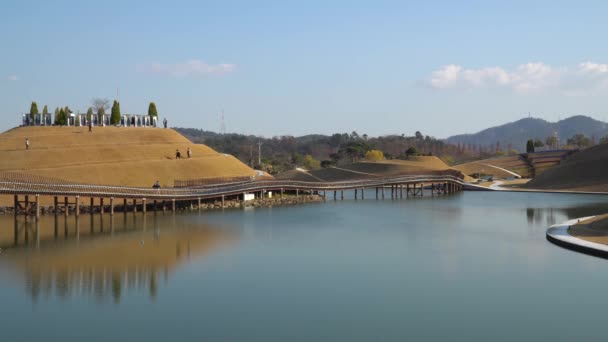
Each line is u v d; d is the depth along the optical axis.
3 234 77.44
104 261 61.09
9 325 41.75
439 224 93.44
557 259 62.34
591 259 61.97
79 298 48.06
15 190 85.19
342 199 145.00
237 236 78.50
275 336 39.97
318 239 76.94
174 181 126.62
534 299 48.25
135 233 79.38
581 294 49.41
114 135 145.25
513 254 65.81
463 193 172.00
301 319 43.41
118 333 40.41
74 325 41.88
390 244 73.31
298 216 103.62
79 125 153.00
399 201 141.62
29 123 153.00
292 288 51.72
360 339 39.53
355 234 81.62
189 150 144.88
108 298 48.19
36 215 89.12
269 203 128.38
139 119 165.88
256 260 62.97
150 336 39.88
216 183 130.25
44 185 89.62
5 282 52.41
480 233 82.69
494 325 42.19
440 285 52.94
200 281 53.81
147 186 121.88
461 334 40.44
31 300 47.31
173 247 69.38
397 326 41.97
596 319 43.22
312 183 138.75
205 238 76.25
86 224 88.00
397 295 49.56
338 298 48.78
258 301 47.75
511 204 130.62
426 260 63.34
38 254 64.19
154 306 46.19
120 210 106.12
